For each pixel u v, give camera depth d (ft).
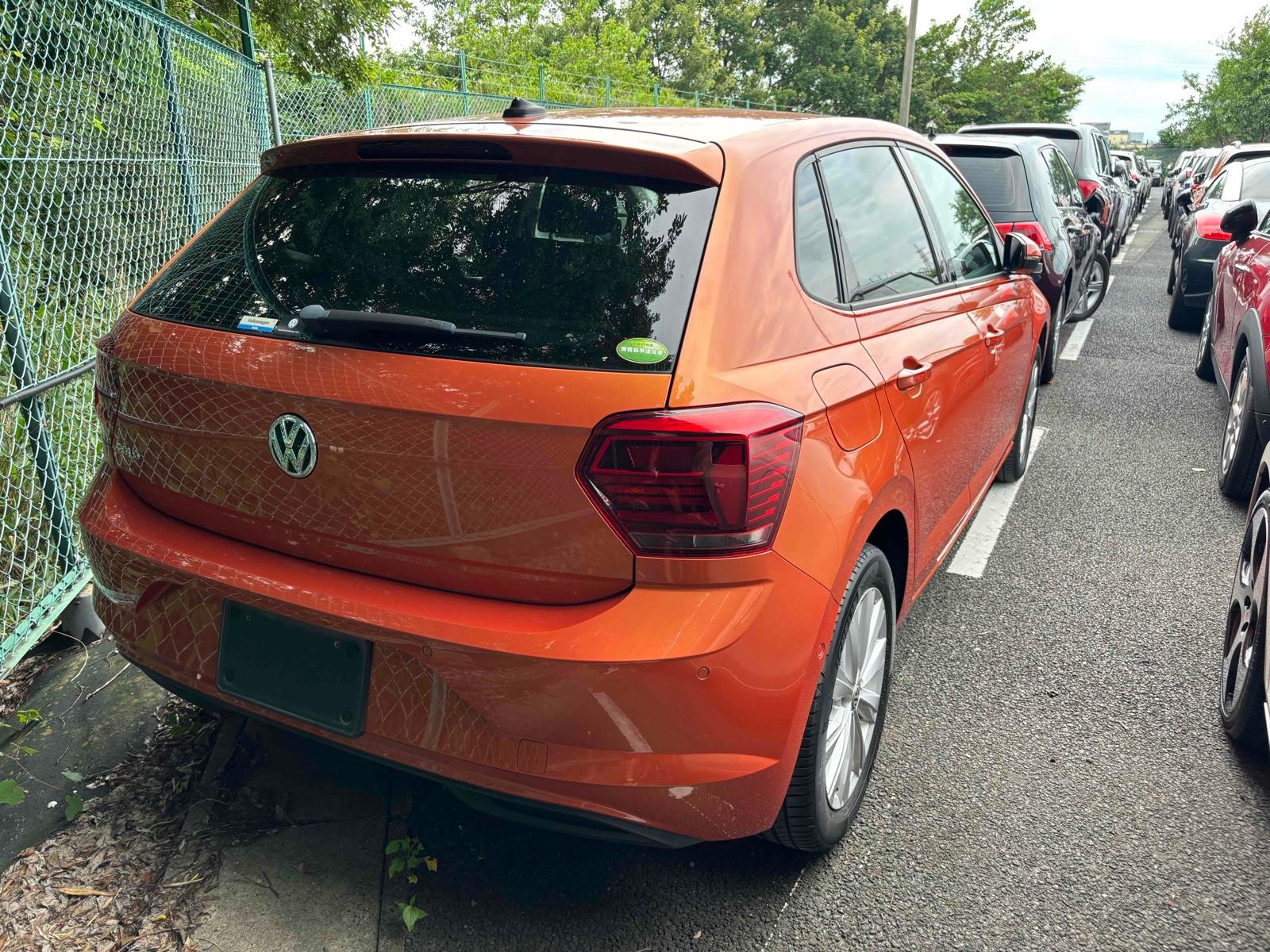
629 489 5.81
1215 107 190.90
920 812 8.71
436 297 6.36
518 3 123.44
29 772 8.73
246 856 7.80
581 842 8.21
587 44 117.60
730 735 6.20
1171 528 15.72
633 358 5.91
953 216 11.93
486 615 6.09
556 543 5.96
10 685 10.12
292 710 6.73
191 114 18.04
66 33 14.67
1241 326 16.67
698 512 5.85
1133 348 30.09
